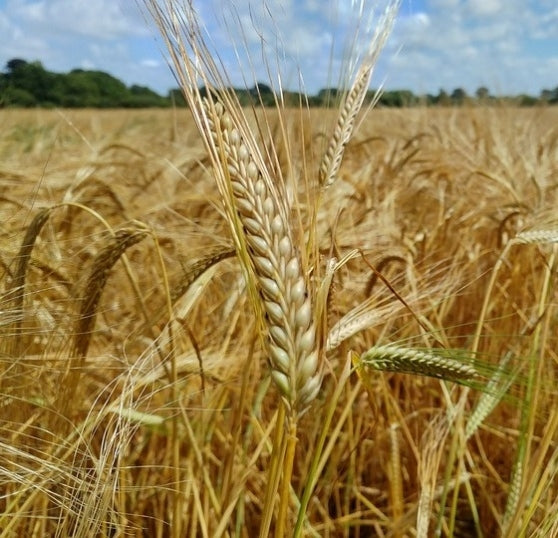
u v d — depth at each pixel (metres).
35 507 2.55
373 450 3.97
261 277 1.67
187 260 3.61
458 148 9.46
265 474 3.39
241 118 1.81
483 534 3.67
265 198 1.68
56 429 2.61
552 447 3.20
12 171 5.14
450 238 5.75
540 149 8.65
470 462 3.42
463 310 4.82
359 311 2.55
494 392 2.44
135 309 3.54
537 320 2.96
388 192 6.62
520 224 4.70
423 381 4.09
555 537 2.24
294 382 1.70
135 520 2.96
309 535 3.17
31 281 3.02
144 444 3.35
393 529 3.00
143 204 5.35
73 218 4.28
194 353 3.23
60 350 2.78
